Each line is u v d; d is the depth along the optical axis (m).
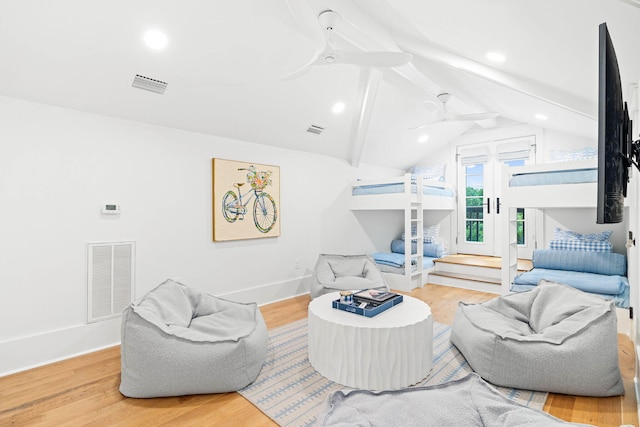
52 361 2.66
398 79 4.05
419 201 5.00
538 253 4.20
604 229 4.70
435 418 1.34
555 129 5.11
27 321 2.58
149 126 3.25
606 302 2.22
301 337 3.07
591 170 3.29
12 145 2.52
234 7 2.50
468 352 2.44
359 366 2.18
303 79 3.49
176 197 3.45
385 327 2.18
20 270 2.56
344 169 5.34
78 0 2.15
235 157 3.96
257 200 4.14
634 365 2.47
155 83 2.90
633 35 1.76
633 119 2.58
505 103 4.25
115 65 2.63
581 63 2.32
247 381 2.22
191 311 2.80
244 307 2.92
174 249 3.44
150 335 2.12
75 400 2.10
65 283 2.76
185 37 2.60
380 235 6.04
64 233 2.76
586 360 2.04
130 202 3.13
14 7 2.08
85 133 2.86
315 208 4.89
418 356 2.26
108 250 2.98
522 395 2.11
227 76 3.10
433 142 6.08
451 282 5.06
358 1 2.64
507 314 2.77
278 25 2.76
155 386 2.07
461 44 2.67
